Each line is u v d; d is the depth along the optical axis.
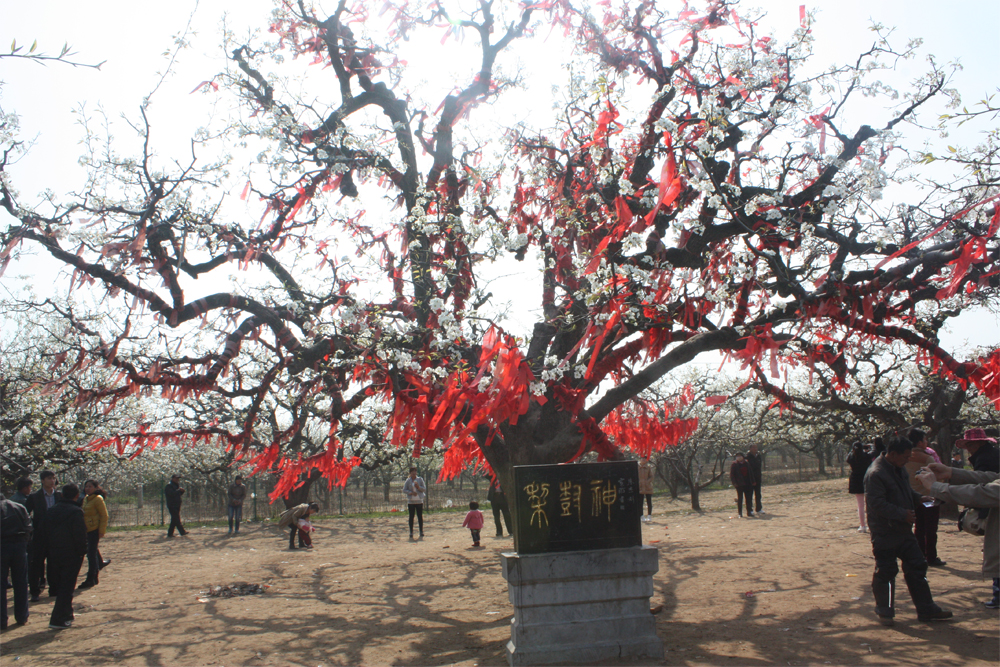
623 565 4.96
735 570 8.25
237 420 14.88
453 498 28.84
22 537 7.29
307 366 6.81
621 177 5.94
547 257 6.20
